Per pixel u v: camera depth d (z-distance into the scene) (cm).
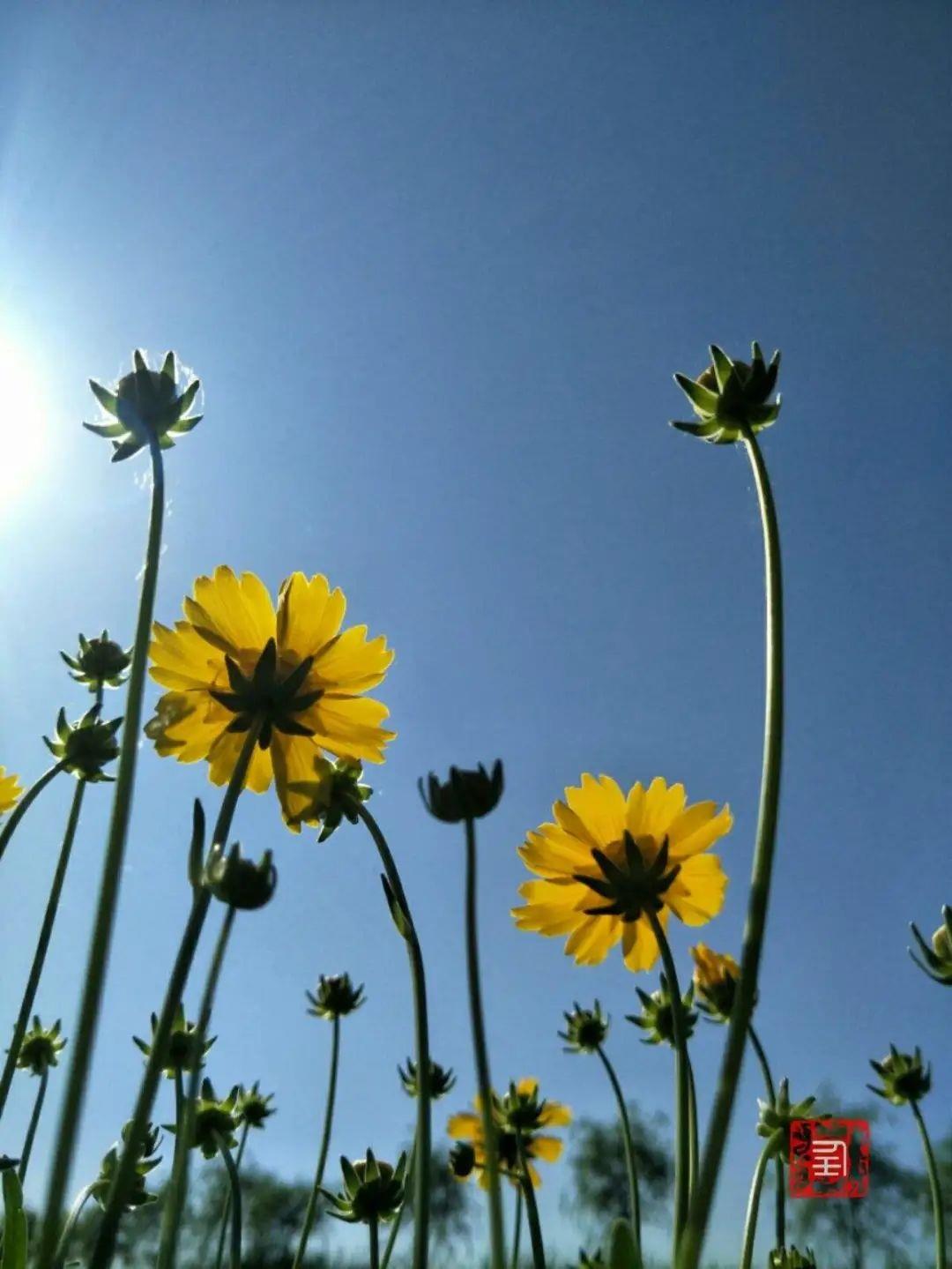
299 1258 37
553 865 34
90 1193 29
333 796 31
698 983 43
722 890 33
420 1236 21
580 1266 38
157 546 21
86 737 37
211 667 30
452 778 23
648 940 35
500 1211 19
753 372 25
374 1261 37
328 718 31
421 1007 24
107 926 17
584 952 35
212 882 20
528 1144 52
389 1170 40
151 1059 18
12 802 43
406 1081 52
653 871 28
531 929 35
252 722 28
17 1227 24
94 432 25
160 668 30
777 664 20
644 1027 43
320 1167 46
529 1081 53
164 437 25
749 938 18
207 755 31
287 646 30
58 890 35
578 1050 54
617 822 34
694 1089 26
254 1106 51
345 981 51
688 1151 25
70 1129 15
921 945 33
